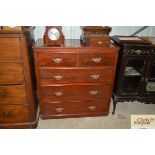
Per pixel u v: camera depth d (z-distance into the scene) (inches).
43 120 104.9
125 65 100.7
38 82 93.1
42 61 87.7
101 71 94.9
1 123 93.9
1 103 88.6
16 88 86.1
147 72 104.3
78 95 100.1
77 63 90.6
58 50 86.0
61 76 92.8
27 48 80.3
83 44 93.6
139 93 110.7
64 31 115.7
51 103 100.3
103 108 107.3
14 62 80.0
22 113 93.1
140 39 103.7
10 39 75.3
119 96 110.3
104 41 89.2
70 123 102.7
